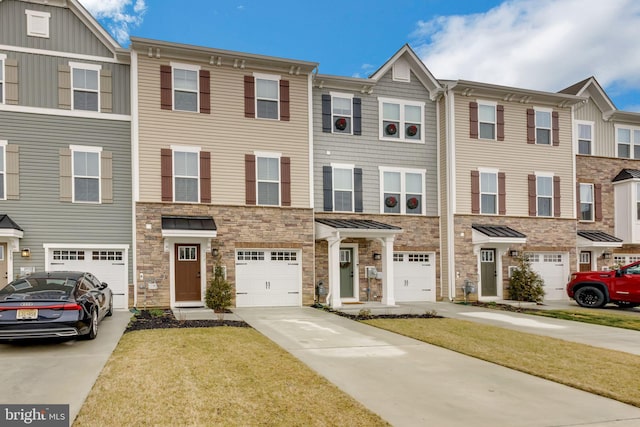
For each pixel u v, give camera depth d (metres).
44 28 15.03
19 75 14.70
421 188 19.30
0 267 14.12
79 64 15.28
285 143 16.73
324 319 13.21
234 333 10.55
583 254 21.98
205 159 15.76
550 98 20.39
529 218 20.00
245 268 16.14
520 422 5.55
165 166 15.32
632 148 23.20
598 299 16.66
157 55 15.40
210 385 6.56
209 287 14.89
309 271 16.67
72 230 14.87
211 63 16.02
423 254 19.25
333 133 18.19
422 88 19.59
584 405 6.18
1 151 14.43
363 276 18.11
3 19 14.67
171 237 14.98
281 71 16.83
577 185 21.94
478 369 7.94
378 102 18.89
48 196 14.73
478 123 19.53
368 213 18.39
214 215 15.73
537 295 18.53
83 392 6.24
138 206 14.95
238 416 5.45
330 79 17.94
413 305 17.27
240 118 16.27
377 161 18.73
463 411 5.88
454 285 18.62
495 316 14.41
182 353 8.40
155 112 15.34
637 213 21.94
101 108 15.40
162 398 5.99
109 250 15.20
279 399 6.07
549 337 10.83
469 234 18.95
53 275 10.35
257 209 16.22
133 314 13.48
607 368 8.02
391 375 7.47
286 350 9.05
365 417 5.54
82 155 15.17
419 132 19.47
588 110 22.52
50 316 8.73
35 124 14.75
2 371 7.24
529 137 20.27
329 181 17.95
